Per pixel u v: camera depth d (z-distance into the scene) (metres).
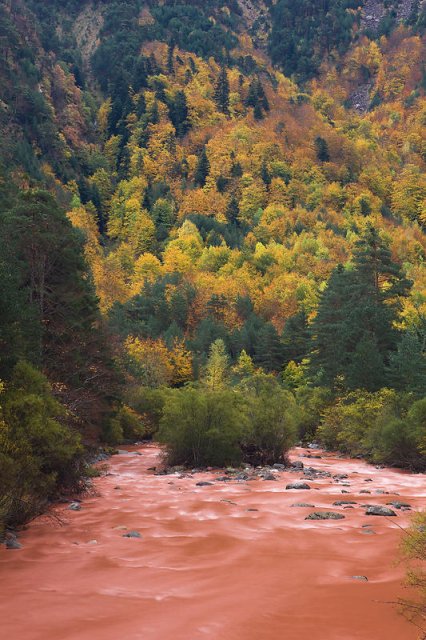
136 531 9.27
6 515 9.73
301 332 93.12
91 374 27.14
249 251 174.75
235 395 21.42
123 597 5.66
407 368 37.69
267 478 16.52
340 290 59.94
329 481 16.09
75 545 8.40
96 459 24.14
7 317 16.25
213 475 17.78
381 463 22.28
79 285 27.42
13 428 12.16
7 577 6.61
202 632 4.65
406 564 6.70
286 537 8.45
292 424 21.09
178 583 6.16
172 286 136.50
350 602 5.39
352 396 32.19
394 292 54.28
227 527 9.30
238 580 6.23
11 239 24.55
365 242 55.44
